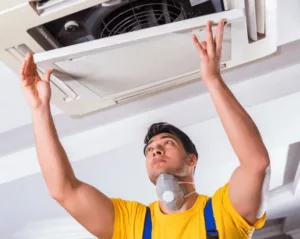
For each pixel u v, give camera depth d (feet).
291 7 5.01
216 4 3.82
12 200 8.24
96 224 3.47
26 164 6.72
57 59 3.76
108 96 4.62
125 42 3.64
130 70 4.15
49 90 3.59
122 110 6.08
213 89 3.24
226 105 3.17
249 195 3.08
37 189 7.88
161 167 3.51
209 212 3.22
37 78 3.68
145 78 4.36
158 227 3.28
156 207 3.42
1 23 3.51
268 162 3.04
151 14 3.84
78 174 7.47
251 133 3.09
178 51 3.95
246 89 6.08
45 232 9.90
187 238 3.14
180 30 3.65
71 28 3.76
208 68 3.30
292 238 13.04
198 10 3.84
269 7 4.00
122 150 6.88
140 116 6.24
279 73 5.95
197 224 3.18
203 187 9.13
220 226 3.13
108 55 3.83
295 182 10.04
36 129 3.46
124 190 8.51
